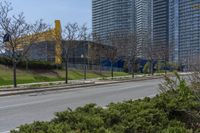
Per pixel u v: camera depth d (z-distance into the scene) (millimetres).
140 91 30297
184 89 8977
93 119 7566
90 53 67250
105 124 7574
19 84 40656
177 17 44375
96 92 29812
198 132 7688
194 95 8828
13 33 37094
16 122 13609
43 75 51188
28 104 20328
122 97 24672
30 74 49625
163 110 8781
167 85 9938
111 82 45844
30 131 6711
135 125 7363
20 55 40469
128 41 70062
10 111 17047
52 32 52656
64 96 25969
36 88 33500
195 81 9078
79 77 56281
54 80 49594
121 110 8898
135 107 9266
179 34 43625
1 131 11734
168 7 62844
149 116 8070
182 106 8594
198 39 36250
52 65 55312
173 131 6898
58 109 17766
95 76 60844
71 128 7109
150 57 79812
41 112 16578
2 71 46656
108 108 9297
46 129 6848
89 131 6891
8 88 33250
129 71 78812
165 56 78000
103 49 66812
